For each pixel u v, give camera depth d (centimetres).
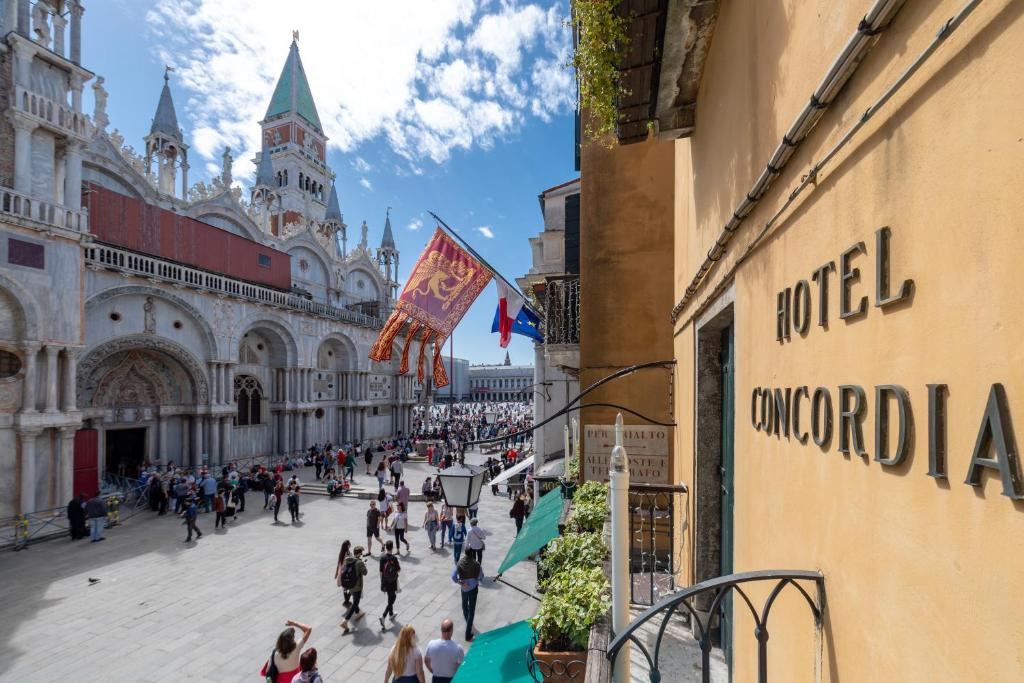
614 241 827
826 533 183
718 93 386
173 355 2334
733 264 336
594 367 820
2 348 1565
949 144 117
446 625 660
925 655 121
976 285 107
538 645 423
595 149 838
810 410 198
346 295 4091
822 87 178
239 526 1706
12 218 1556
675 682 400
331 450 3131
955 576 111
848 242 170
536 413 1719
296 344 3088
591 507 616
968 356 109
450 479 662
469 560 926
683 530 586
